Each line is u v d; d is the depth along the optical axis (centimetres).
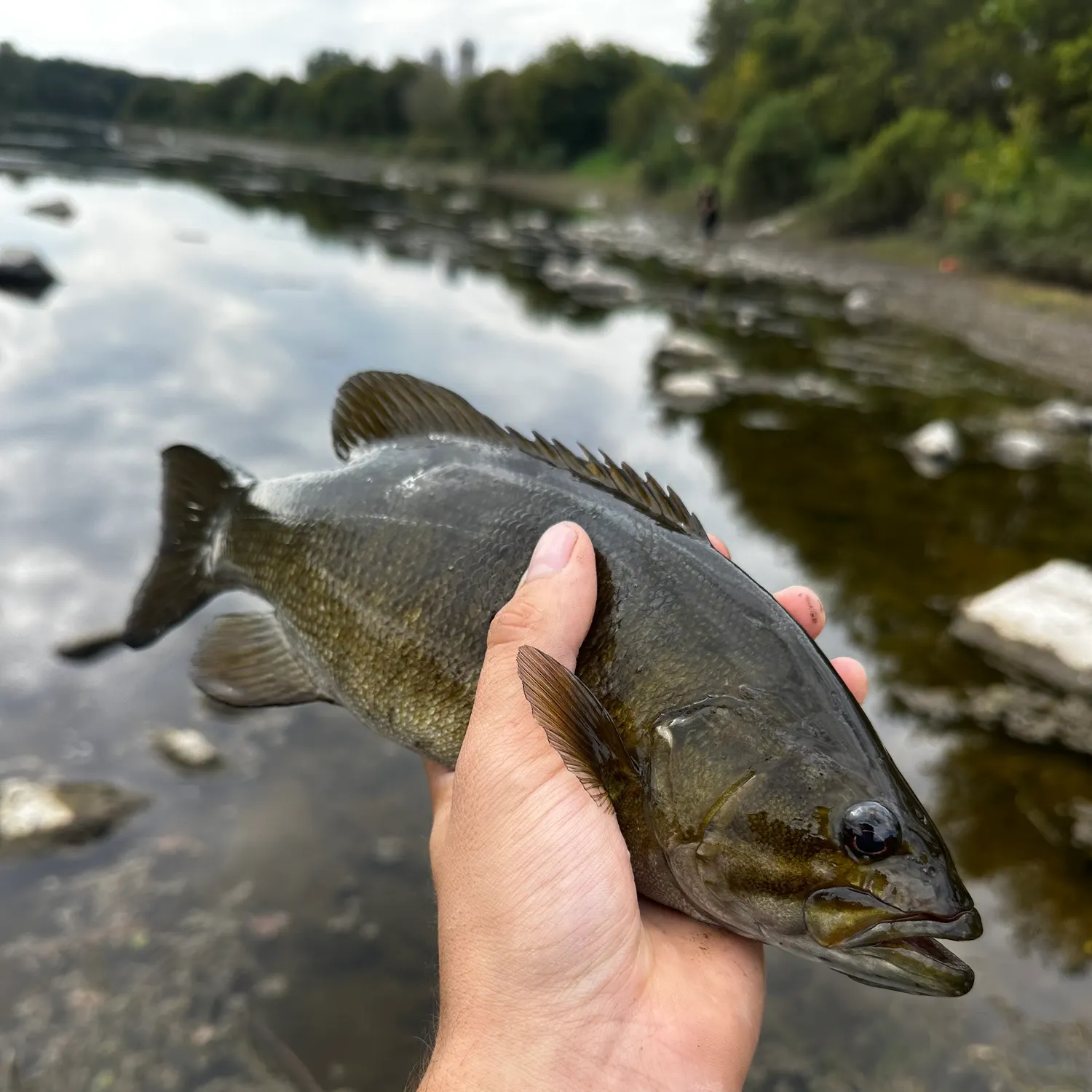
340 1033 45
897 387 184
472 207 505
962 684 76
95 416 126
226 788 60
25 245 253
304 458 117
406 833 57
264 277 244
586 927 25
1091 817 61
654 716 28
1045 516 118
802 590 35
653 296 269
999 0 510
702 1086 25
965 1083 44
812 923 26
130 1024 45
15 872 52
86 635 73
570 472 33
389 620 33
